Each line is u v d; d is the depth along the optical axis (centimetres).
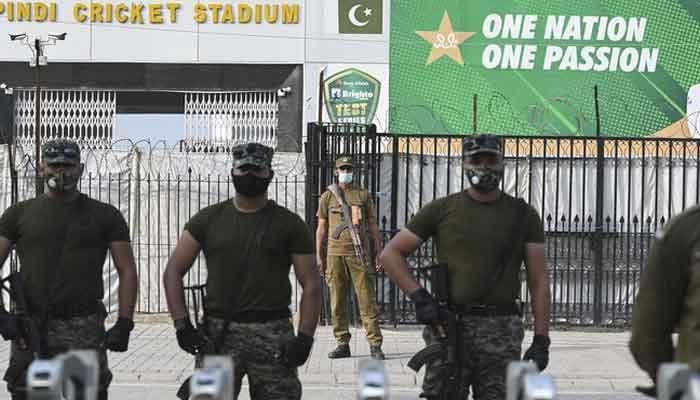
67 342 1210
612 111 3703
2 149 2578
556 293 2533
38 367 687
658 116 3691
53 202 1235
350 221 2066
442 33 3709
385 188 2505
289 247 1124
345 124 2477
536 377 678
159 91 3750
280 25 3738
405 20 3709
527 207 1174
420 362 1155
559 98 3697
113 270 2555
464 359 1140
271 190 2570
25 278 1218
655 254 759
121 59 3747
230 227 1116
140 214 2591
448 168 2492
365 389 674
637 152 2752
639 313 764
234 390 1107
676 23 3700
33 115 3744
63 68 3744
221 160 2594
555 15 3712
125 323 1236
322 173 2464
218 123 3753
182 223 2591
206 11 3747
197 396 707
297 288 2559
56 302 1212
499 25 3706
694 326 727
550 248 2541
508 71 3703
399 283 1178
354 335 2402
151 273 2584
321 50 3722
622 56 3703
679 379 639
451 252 1161
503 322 1148
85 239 1230
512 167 2558
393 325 2503
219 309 1113
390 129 3681
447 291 1155
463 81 3697
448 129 3684
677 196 2523
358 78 3709
